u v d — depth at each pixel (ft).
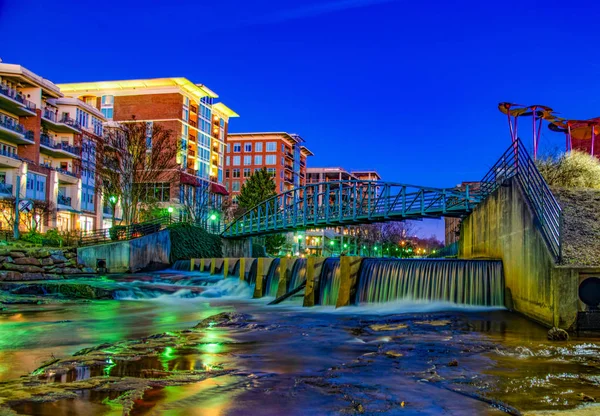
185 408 24.98
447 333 48.06
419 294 70.54
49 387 28.55
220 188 357.82
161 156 212.02
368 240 387.14
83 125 248.32
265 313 69.51
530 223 55.26
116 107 318.24
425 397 26.89
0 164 185.26
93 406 25.11
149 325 61.05
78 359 36.99
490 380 30.30
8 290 96.32
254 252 271.28
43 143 216.13
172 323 63.16
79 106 242.99
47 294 96.07
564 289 46.50
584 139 143.02
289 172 474.90
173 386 29.04
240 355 38.81
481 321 55.01
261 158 449.89
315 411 24.63
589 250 53.21
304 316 64.64
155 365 35.01
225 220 300.61
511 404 25.50
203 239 197.26
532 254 54.29
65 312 73.51
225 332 50.70
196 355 38.78
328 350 40.91
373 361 35.99
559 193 73.51
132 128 196.85
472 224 96.07
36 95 213.66
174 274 138.21
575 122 134.92
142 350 40.81
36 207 187.42
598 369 33.12
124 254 149.69
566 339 43.50
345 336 47.88
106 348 41.78
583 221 62.49
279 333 49.90
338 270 79.51
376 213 152.56
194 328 53.78
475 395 27.17
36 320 64.64
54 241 157.28
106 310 77.10
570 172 84.48
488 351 39.17
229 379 30.86
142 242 156.66
